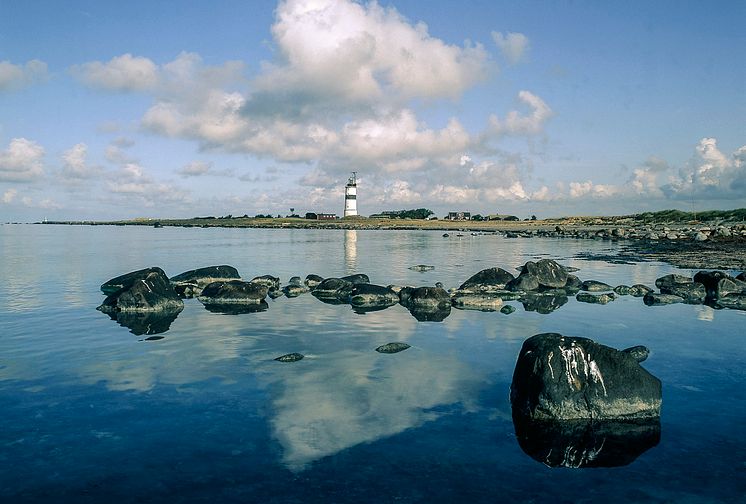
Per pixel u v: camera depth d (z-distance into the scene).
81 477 7.82
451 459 8.41
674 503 7.20
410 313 21.05
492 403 10.84
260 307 22.56
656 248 60.50
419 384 11.98
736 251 52.50
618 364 10.45
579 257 49.81
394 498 7.25
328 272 37.12
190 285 26.69
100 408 10.51
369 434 9.32
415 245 72.19
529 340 11.35
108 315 20.55
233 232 132.00
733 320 19.45
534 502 7.18
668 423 9.85
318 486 7.57
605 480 7.80
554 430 9.57
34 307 22.34
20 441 9.01
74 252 57.59
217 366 13.38
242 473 7.94
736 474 7.97
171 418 10.00
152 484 7.63
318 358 14.14
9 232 137.00
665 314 20.69
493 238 92.81
